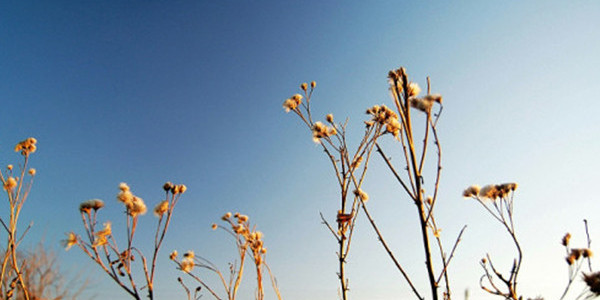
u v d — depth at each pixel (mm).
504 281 367
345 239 509
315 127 557
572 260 375
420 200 326
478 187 428
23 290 548
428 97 335
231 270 545
